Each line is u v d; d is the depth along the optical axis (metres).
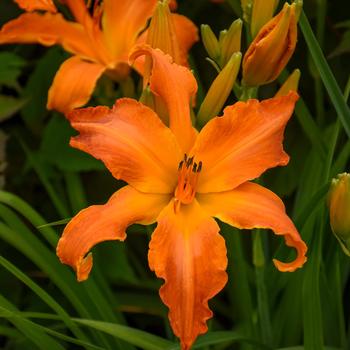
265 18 0.79
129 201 0.74
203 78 1.02
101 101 0.95
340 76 0.99
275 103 0.75
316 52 0.80
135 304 0.97
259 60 0.76
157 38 0.77
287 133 0.99
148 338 0.78
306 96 1.01
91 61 0.93
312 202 0.78
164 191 0.75
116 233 0.72
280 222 0.73
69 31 0.92
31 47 1.05
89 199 1.00
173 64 0.76
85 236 0.71
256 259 0.83
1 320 0.96
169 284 0.71
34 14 0.91
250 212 0.73
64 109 0.89
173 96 0.75
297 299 0.88
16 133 1.00
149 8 0.92
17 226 0.85
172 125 0.75
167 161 0.75
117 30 0.92
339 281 0.86
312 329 0.78
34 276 0.99
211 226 0.73
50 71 1.00
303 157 0.98
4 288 0.98
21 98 0.97
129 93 0.92
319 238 0.78
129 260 1.03
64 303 0.97
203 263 0.72
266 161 0.74
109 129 0.74
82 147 0.73
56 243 0.84
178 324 0.70
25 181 1.01
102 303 0.84
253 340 0.81
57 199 0.92
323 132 0.94
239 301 0.91
